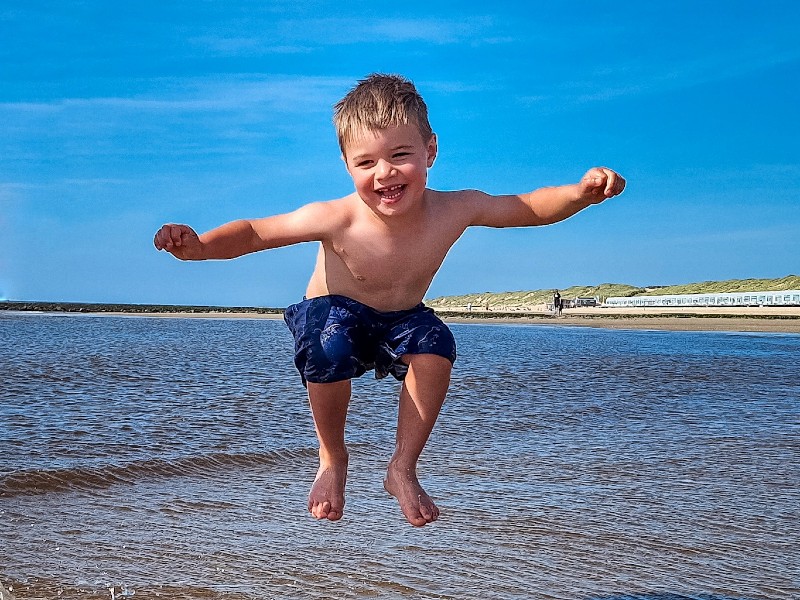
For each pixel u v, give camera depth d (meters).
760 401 10.10
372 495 5.45
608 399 10.07
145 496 5.31
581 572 4.11
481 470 6.16
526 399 9.95
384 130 2.77
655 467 6.34
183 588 3.81
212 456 6.38
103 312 60.66
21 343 18.69
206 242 2.85
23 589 3.75
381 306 3.10
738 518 5.02
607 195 2.92
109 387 10.19
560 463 6.43
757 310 53.88
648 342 23.20
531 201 3.08
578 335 28.08
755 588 3.94
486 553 4.34
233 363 14.01
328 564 4.15
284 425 7.79
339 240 3.01
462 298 107.81
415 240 3.02
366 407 9.10
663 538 4.63
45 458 6.11
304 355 3.05
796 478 6.04
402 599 3.73
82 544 4.38
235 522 4.81
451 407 9.17
